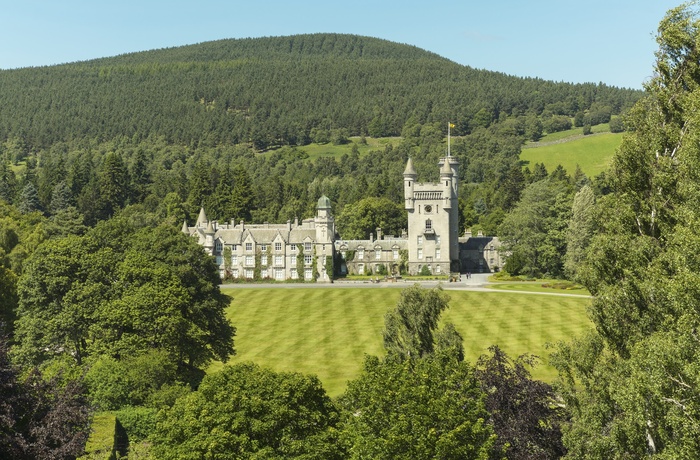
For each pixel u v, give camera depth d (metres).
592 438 39.69
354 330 107.62
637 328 43.69
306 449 42.06
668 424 35.62
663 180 46.97
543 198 175.38
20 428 40.50
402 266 185.12
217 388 45.44
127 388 63.47
